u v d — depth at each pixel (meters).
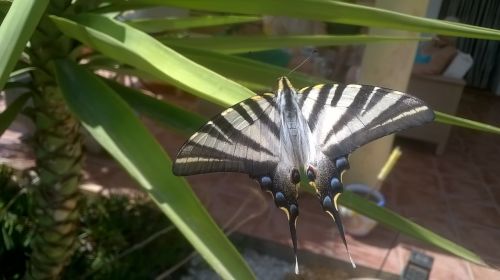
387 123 0.13
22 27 0.11
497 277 0.38
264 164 0.13
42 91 0.18
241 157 0.13
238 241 0.39
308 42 0.20
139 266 0.31
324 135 0.13
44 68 0.17
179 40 0.19
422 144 0.64
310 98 0.14
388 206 0.47
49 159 0.19
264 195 0.45
